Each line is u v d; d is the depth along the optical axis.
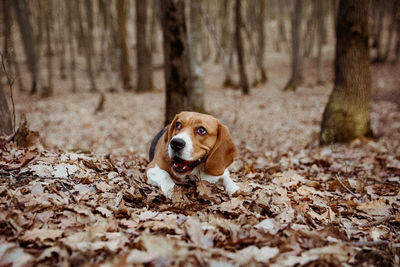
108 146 8.36
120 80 25.20
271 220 2.72
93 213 2.72
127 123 11.60
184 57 6.77
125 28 22.48
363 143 7.15
